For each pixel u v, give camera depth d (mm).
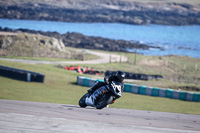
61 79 150375
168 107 91375
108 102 30094
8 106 32438
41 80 129375
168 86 182125
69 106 36656
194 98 122688
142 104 91750
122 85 29703
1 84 110375
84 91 116375
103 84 30703
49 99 81625
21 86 110562
